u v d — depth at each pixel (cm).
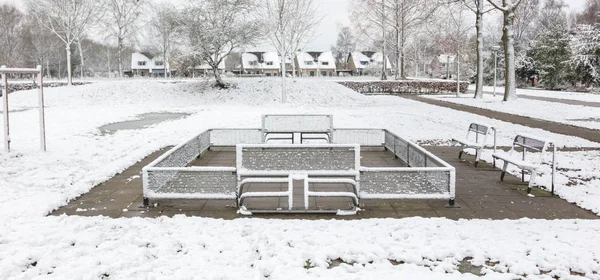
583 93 4306
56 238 558
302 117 1347
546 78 5841
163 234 577
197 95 3597
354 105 3161
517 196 783
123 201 752
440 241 548
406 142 1018
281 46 3456
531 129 1705
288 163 881
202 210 701
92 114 2508
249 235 571
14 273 469
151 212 691
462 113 2358
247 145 729
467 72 7425
